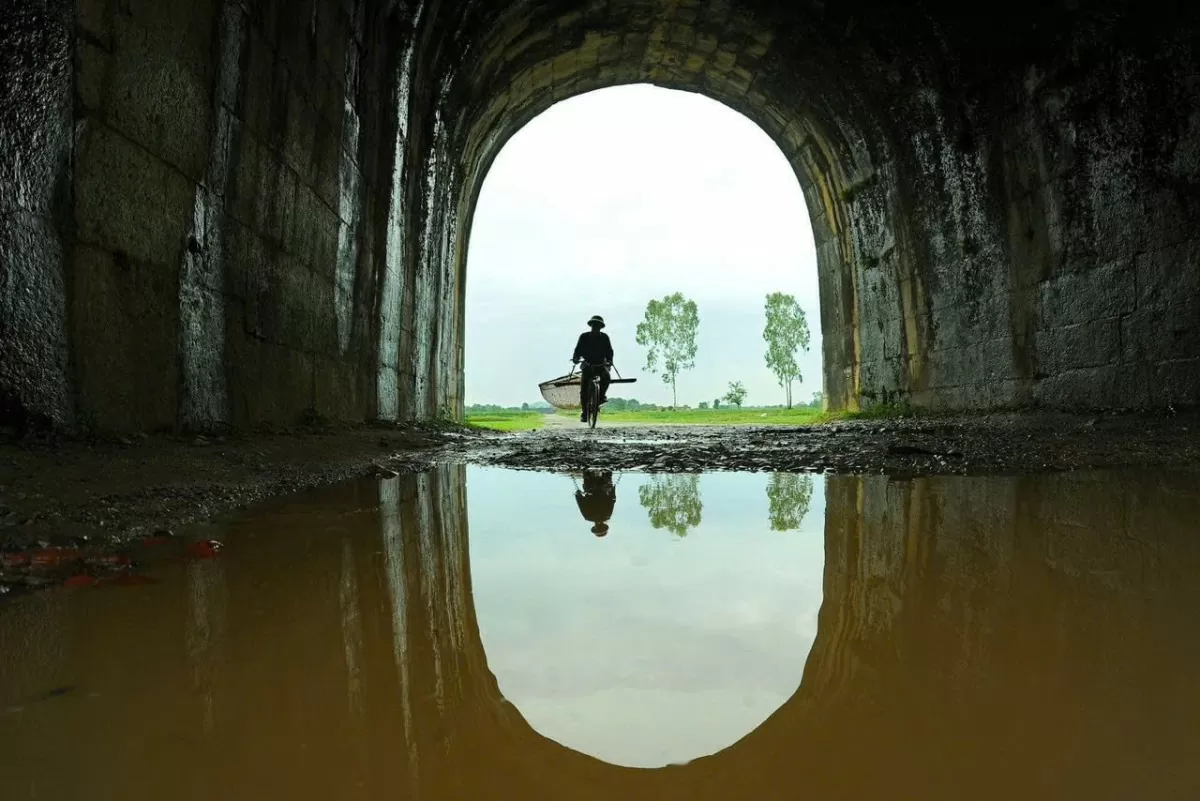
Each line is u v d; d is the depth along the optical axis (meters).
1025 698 1.07
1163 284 8.05
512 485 4.14
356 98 8.16
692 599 1.70
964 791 0.82
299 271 6.62
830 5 11.98
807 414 25.02
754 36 14.06
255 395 5.75
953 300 12.34
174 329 4.58
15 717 1.03
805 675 1.21
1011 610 1.53
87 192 3.80
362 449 6.09
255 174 5.67
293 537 2.50
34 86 3.45
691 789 0.84
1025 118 9.97
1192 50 7.41
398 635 1.43
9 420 3.43
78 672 1.22
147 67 4.25
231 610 1.61
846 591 1.74
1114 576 1.80
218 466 3.94
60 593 1.75
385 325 9.80
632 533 2.59
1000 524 2.56
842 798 0.82
